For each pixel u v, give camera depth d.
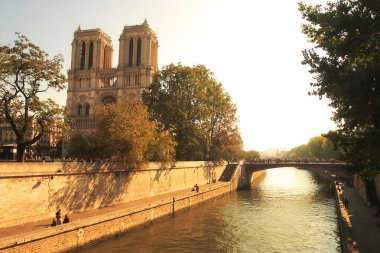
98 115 46.62
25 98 34.88
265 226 43.59
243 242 35.88
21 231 28.06
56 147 98.06
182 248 33.00
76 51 127.31
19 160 35.59
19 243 24.14
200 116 75.31
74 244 29.38
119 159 44.81
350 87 17.83
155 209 43.44
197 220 46.22
